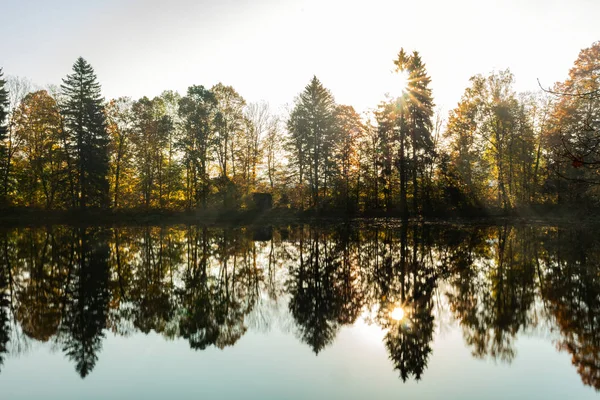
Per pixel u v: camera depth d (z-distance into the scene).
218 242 21.03
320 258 15.68
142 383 5.50
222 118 41.53
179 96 46.06
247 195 41.00
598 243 18.17
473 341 6.90
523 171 37.09
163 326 7.91
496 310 8.56
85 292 10.65
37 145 40.50
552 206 33.72
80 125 38.34
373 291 10.48
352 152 41.34
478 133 38.78
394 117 37.41
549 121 34.09
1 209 36.16
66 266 14.18
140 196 43.44
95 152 38.59
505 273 12.16
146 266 14.24
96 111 39.19
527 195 36.53
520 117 36.34
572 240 19.39
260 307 9.23
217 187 40.31
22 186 40.03
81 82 38.75
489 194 40.59
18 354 6.61
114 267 14.05
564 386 5.27
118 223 34.53
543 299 9.32
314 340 7.05
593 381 5.41
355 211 38.84
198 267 14.09
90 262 14.96
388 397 5.02
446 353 6.41
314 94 41.00
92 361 6.28
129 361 6.26
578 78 31.02
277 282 11.78
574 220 29.78
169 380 5.58
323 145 40.50
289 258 15.77
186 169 44.22
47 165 40.84
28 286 11.29
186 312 8.87
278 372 5.80
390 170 37.91
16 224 33.00
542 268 12.76
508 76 37.19
